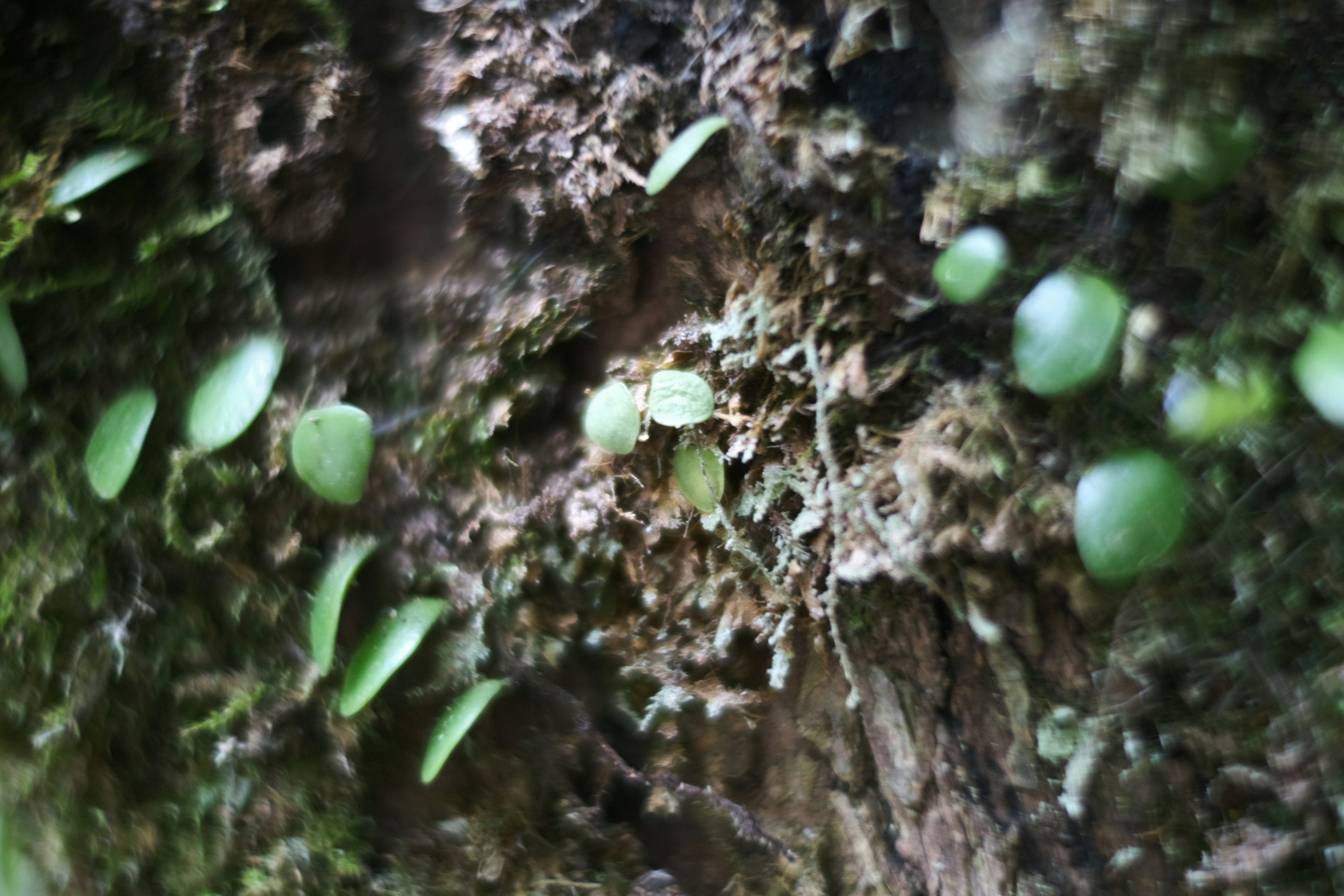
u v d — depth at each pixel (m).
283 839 0.22
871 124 0.19
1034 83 0.17
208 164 0.21
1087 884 0.19
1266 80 0.16
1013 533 0.18
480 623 0.23
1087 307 0.17
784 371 0.21
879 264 0.19
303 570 0.22
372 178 0.22
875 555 0.20
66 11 0.20
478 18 0.21
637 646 0.23
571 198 0.21
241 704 0.21
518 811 0.23
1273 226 0.17
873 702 0.21
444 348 0.22
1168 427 0.17
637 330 0.23
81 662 0.21
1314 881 0.17
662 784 0.23
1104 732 0.18
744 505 0.22
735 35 0.20
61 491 0.20
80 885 0.21
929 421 0.19
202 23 0.20
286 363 0.22
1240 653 0.17
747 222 0.20
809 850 0.23
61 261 0.20
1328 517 0.16
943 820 0.20
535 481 0.23
